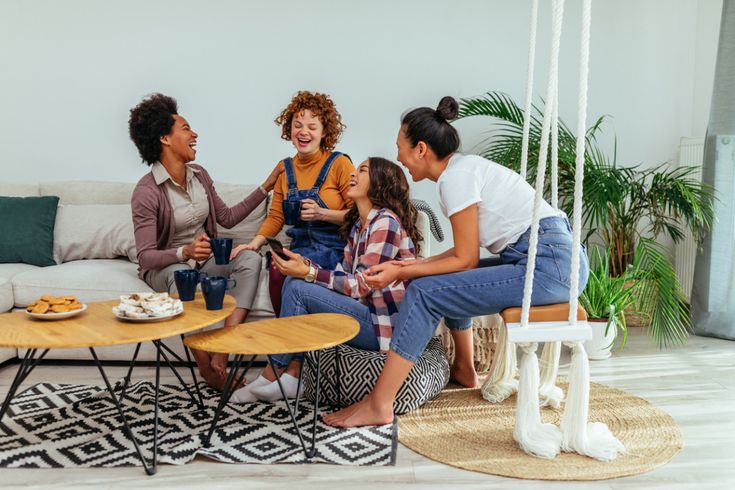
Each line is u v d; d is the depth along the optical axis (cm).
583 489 186
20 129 398
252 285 281
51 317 204
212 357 264
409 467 200
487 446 215
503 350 259
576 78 405
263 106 400
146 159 290
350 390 244
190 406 248
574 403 209
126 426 194
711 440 220
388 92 402
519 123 378
